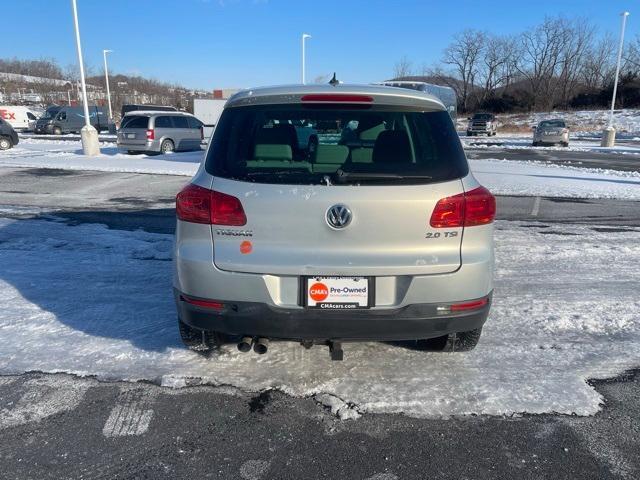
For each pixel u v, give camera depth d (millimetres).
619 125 51938
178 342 3895
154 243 6801
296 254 2896
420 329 2990
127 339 3939
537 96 70188
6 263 5863
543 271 5844
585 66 74000
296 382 3381
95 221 8164
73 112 39344
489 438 2859
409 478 2559
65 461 2648
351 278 2904
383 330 2959
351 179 2887
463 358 3727
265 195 2887
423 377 3461
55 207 9344
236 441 2816
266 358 3674
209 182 2984
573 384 3406
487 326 4297
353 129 3082
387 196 2867
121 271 5602
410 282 2916
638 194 11391
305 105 3094
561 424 2986
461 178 3002
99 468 2604
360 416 3037
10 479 2520
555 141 29422
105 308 4543
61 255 6207
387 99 3102
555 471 2613
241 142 3061
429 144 3057
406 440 2836
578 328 4289
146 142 20875
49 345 3832
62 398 3174
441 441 2832
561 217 8898
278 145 3014
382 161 2971
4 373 3443
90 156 19734
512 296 5023
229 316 2977
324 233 2881
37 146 25484
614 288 5289
